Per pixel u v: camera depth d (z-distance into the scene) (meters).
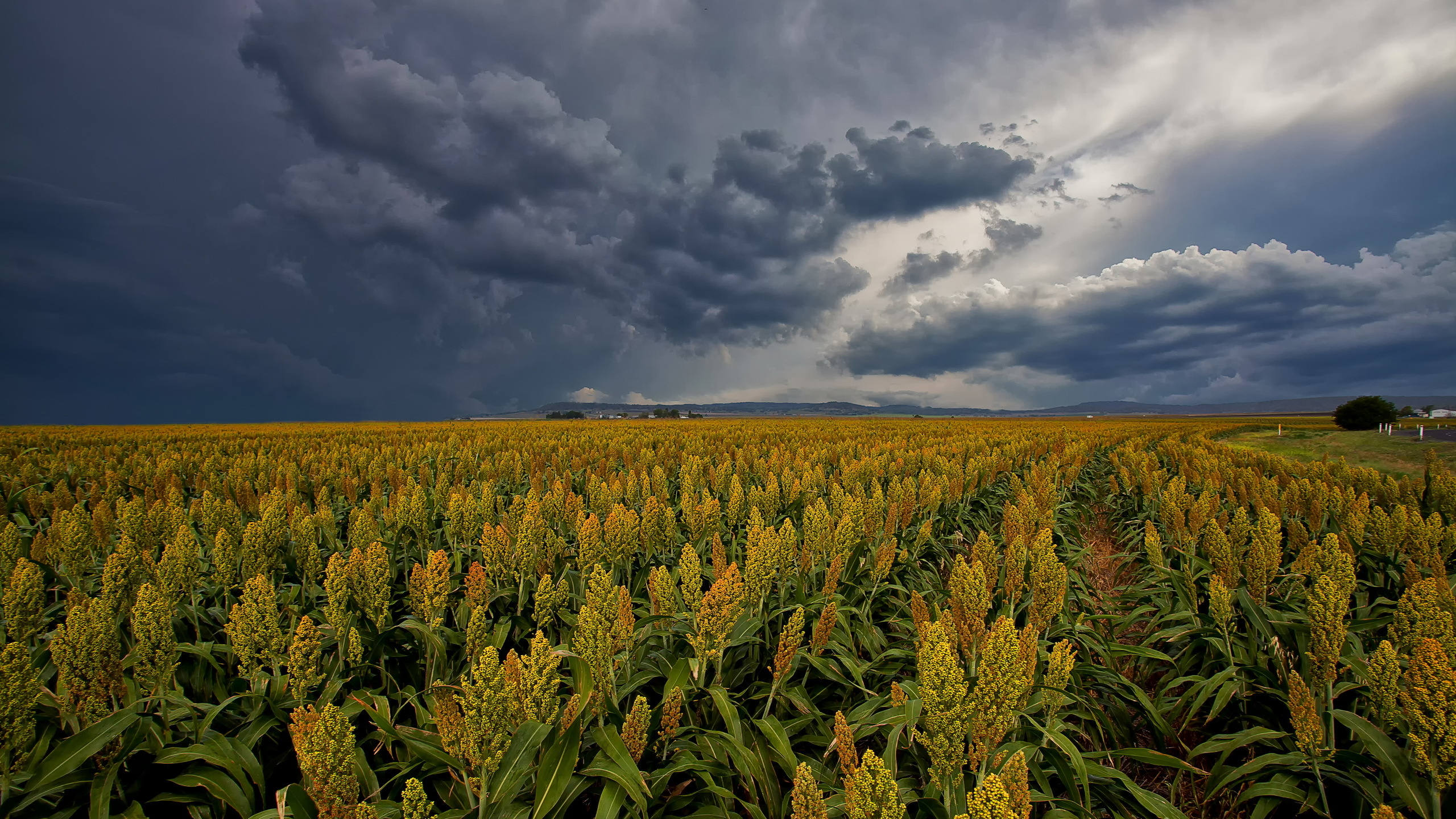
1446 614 3.57
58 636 3.14
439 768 3.22
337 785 2.28
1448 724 2.67
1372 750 3.20
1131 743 4.98
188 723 3.66
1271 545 4.86
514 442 23.73
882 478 13.21
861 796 2.03
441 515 8.93
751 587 4.59
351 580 4.27
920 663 2.76
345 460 14.83
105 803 3.02
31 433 42.97
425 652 4.60
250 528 5.27
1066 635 5.32
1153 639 5.70
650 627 4.58
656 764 3.54
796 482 10.02
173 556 4.54
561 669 4.46
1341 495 7.68
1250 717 4.52
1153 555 6.05
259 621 3.53
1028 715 3.70
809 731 4.16
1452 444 30.55
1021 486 11.09
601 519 8.39
